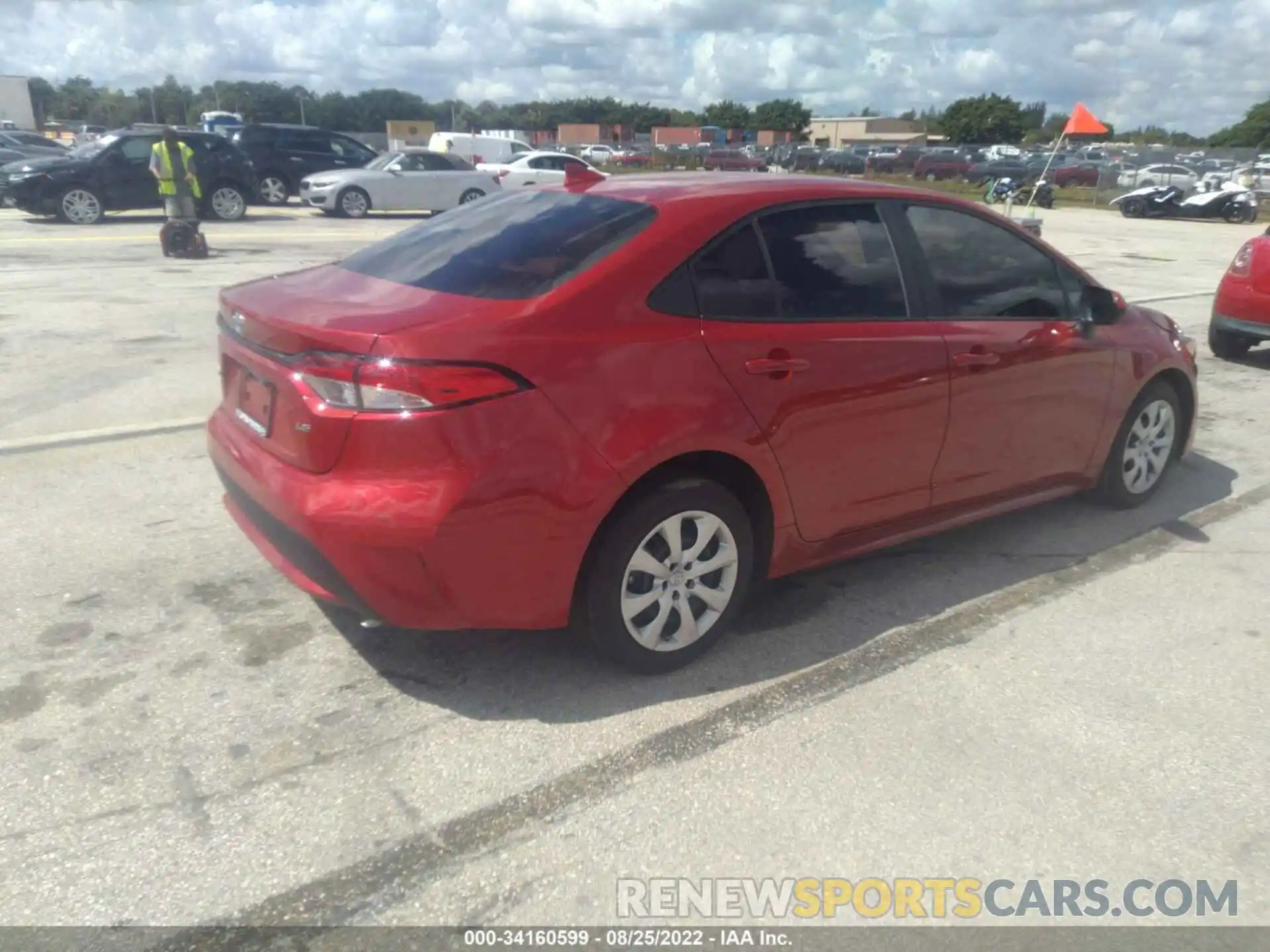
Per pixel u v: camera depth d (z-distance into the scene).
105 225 17.59
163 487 5.04
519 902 2.48
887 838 2.74
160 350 7.90
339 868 2.55
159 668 3.41
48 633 3.61
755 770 3.00
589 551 3.18
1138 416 5.00
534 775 2.94
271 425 3.13
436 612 3.00
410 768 2.95
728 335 3.30
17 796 2.76
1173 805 2.91
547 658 3.58
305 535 2.92
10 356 7.52
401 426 2.80
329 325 2.92
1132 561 4.61
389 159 21.56
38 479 5.08
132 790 2.81
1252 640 3.90
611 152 61.91
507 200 3.98
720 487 3.37
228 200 19.39
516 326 2.95
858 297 3.71
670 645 3.46
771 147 66.94
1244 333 8.62
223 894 2.46
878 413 3.71
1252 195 30.25
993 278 4.20
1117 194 39.00
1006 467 4.33
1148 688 3.53
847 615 4.01
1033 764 3.07
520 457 2.90
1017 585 4.33
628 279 3.16
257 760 2.96
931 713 3.33
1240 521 5.13
